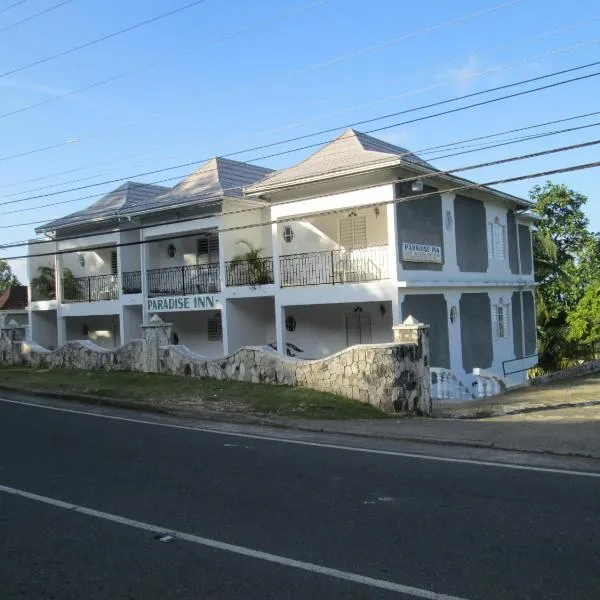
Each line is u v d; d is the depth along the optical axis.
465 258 23.80
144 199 29.23
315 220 23.19
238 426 12.89
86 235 27.14
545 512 6.66
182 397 15.60
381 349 14.12
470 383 23.42
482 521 6.40
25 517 6.85
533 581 4.92
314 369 15.61
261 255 24.66
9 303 43.25
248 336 24.50
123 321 27.36
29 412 14.89
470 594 4.73
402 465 9.12
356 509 6.92
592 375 25.80
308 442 11.07
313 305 24.25
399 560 5.42
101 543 6.02
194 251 26.88
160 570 5.34
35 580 5.18
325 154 22.59
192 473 8.74
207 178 26.22
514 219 28.48
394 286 19.44
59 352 22.44
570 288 36.97
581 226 39.19
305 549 5.74
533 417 13.45
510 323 27.48
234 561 5.50
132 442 11.15
